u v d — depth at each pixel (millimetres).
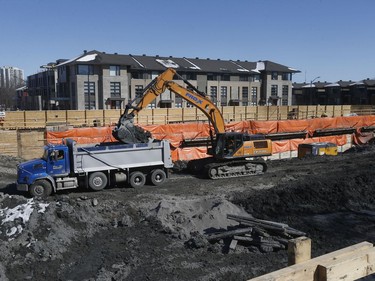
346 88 88375
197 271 11586
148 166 22188
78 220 14406
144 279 11094
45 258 12242
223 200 17109
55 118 39062
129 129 21906
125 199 19062
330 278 4094
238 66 77188
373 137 43812
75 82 61656
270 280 3832
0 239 12609
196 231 14523
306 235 14211
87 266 12023
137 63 65750
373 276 6613
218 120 24688
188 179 23922
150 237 14008
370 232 14820
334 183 19297
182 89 23469
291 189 18688
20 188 19594
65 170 20172
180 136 32969
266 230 14125
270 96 78062
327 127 41219
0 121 36062
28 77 98312
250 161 24672
